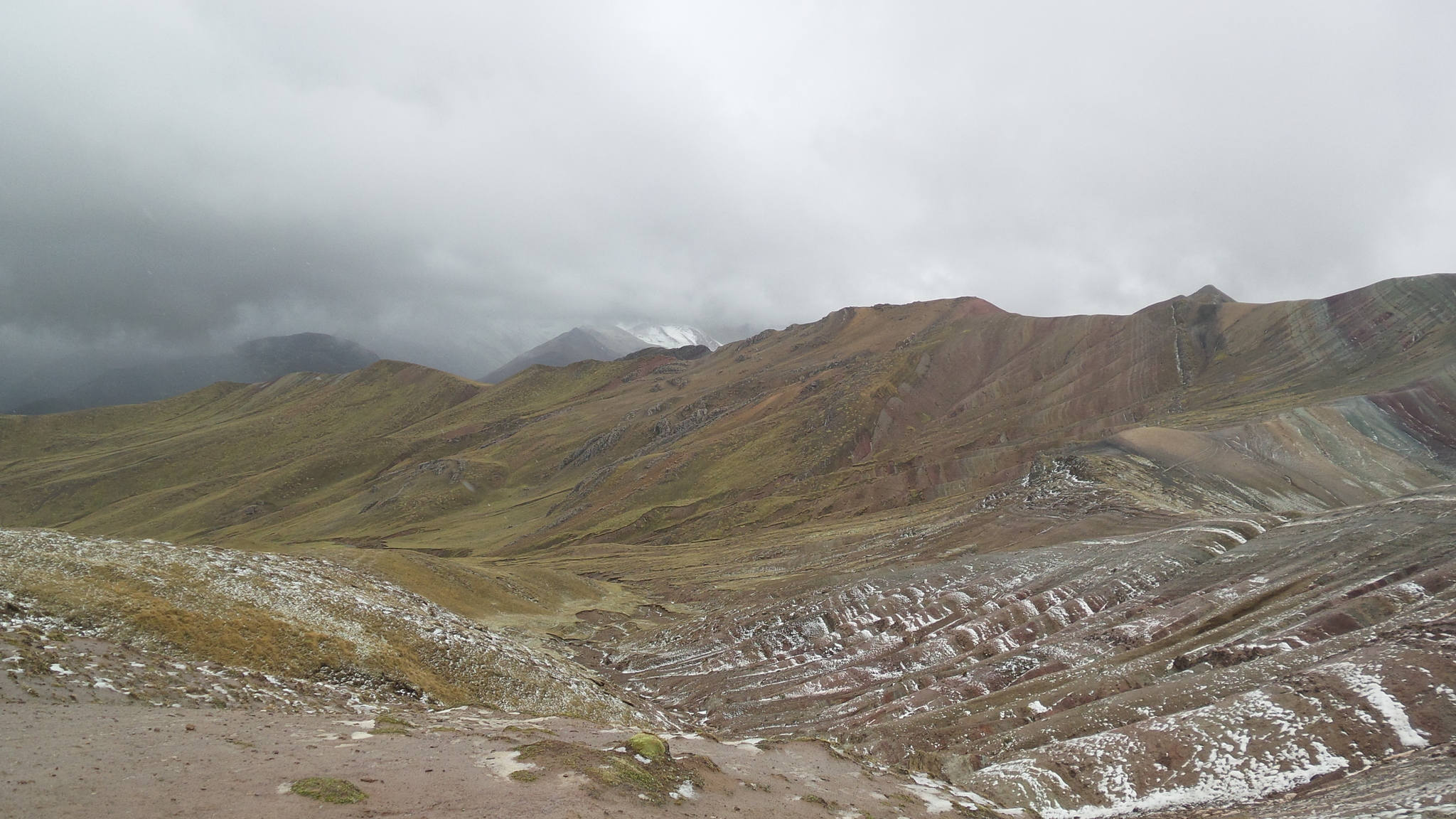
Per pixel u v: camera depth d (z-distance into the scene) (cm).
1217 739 4381
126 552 4934
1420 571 7088
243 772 2233
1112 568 9812
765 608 11619
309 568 6444
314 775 2275
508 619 11656
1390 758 3838
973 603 10019
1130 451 16712
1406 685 4344
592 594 15312
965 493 19650
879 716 7144
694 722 8094
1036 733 5291
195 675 3431
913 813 3139
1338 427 16712
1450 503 9044
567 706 5447
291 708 3412
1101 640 7538
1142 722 4869
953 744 5709
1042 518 13725
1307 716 4347
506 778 2452
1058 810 4044
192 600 4456
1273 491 14362
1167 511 12606
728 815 2531
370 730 2997
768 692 8606
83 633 3578
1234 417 19175
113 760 2167
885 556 14488
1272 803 3697
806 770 3425
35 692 2658
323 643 4578
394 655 4888
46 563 4284
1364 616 6162
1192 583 8844
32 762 2047
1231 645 6344
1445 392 18025
